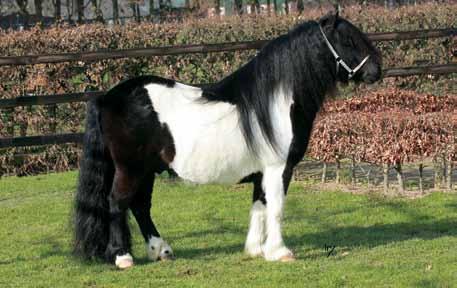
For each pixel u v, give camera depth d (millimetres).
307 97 6566
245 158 6586
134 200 6980
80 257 6805
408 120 9227
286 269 6461
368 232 7770
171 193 10109
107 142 6652
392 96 11156
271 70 6512
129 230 6840
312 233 7828
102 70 13250
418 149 9195
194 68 13602
